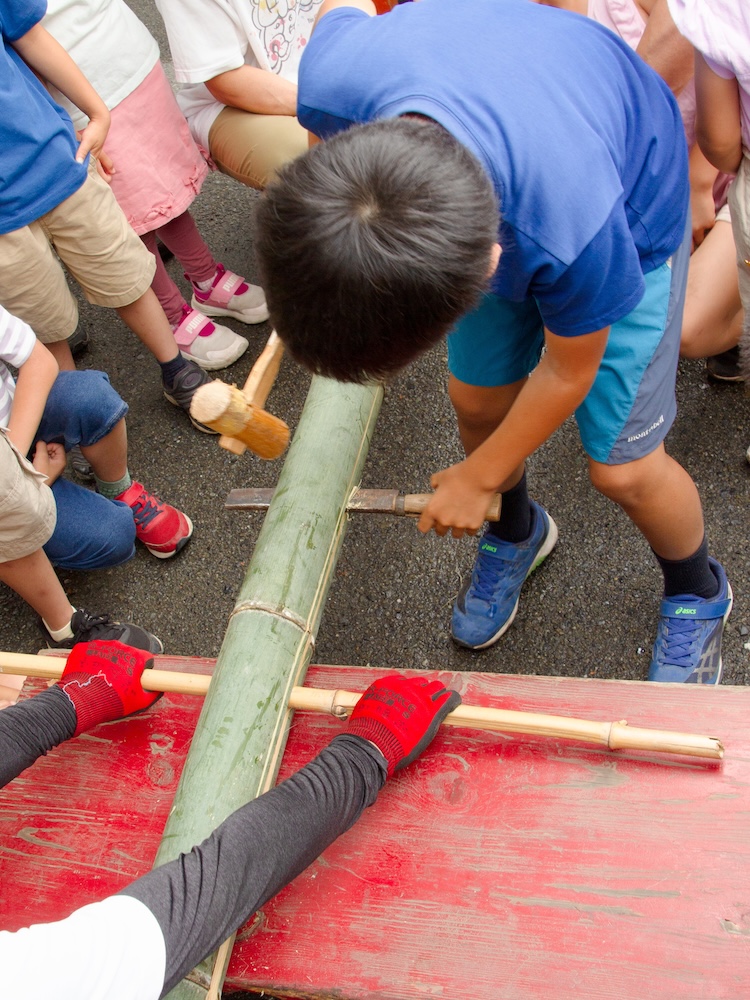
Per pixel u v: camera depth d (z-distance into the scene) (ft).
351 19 3.80
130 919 2.98
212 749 4.03
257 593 4.53
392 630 6.66
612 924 3.62
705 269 6.23
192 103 8.05
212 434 8.16
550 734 4.07
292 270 2.73
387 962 3.69
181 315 8.42
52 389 6.49
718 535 6.63
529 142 3.17
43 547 6.53
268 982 3.72
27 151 6.09
